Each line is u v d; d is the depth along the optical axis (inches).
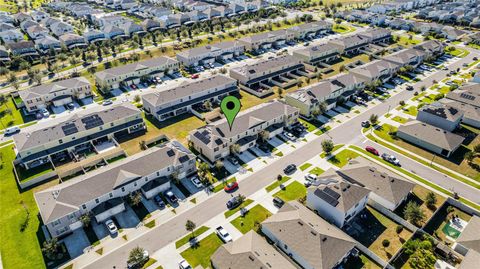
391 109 4549.7
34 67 5954.7
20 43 6501.0
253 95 4940.9
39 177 3270.2
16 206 2974.9
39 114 4434.1
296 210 2642.7
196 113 4421.8
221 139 3513.8
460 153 3649.1
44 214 2593.5
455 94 4586.6
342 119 4323.3
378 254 2471.7
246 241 2395.4
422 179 3262.8
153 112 4352.9
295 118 4163.4
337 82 4741.6
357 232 2659.9
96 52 6555.1
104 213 2787.9
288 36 7268.7
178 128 4151.1
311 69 5782.5
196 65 5994.1
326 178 2950.3
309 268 2262.6
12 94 4901.6
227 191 3110.2
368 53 6619.1
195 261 2449.6
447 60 6220.5
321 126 4168.3
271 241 2566.4
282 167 3440.0
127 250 2549.2
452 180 3250.5
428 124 3966.5
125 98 4901.6
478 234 2490.2
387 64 5418.3
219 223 2778.1
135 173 3024.1
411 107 4589.1
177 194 3097.9
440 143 3609.7
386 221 2768.2
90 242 2623.0
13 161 3467.0
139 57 6269.7
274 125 3991.1
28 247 2586.1
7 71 5679.1
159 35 7135.8
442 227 2711.6
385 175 2955.2
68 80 4948.3
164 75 5639.8
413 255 2406.5
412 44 7155.5
